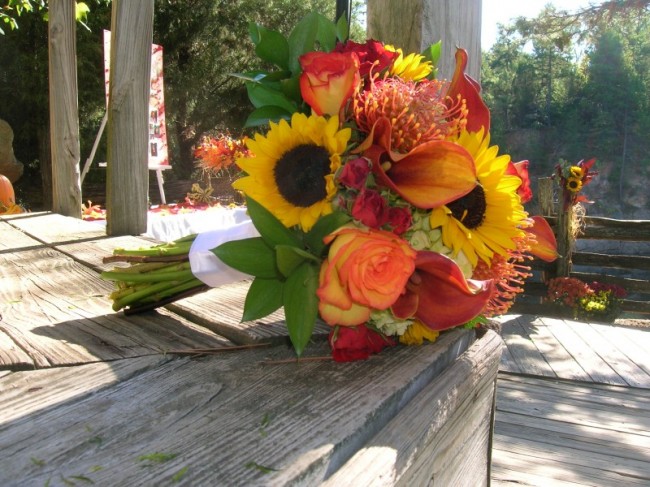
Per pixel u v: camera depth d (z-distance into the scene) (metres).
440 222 1.00
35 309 1.57
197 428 0.79
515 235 1.07
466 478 1.34
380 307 0.88
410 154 0.96
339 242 0.90
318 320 1.30
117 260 1.42
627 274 25.50
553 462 3.16
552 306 7.70
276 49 1.20
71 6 4.73
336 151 0.97
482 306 1.01
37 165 19.41
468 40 1.89
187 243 1.39
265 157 1.01
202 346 1.21
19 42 17.45
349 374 1.01
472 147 1.06
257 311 1.06
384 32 1.81
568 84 53.78
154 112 6.30
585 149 48.84
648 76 49.00
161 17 19.66
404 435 0.89
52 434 0.78
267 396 0.91
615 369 4.53
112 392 0.94
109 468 0.69
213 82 20.92
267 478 0.65
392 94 0.99
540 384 4.29
